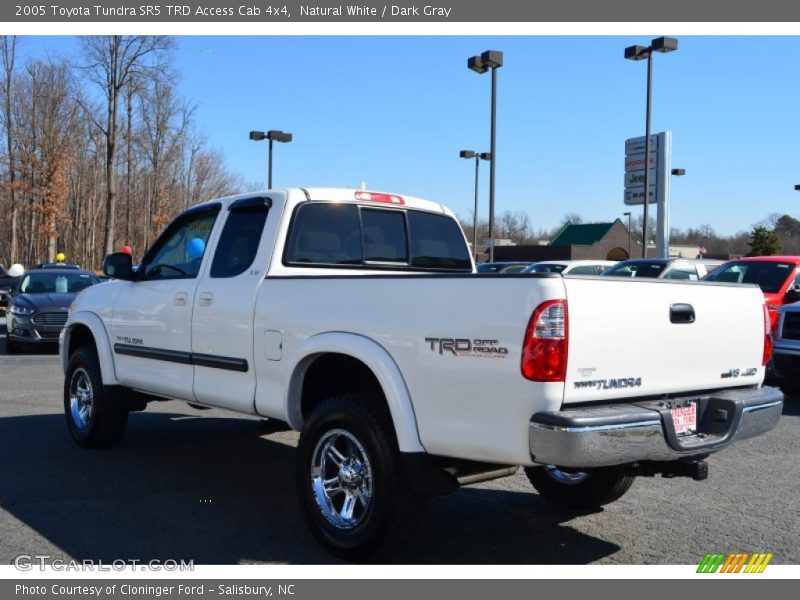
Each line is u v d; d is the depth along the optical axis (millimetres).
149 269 6391
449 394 3801
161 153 56656
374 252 5738
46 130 47250
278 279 4848
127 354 6379
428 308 3914
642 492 5848
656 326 3900
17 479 5926
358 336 4254
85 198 64750
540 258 60406
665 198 31922
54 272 15773
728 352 4352
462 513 5320
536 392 3471
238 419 8570
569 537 4824
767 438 7750
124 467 6352
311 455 4445
